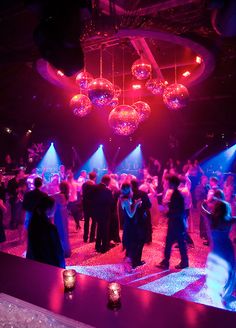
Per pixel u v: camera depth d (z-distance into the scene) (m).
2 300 1.70
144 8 4.23
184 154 19.92
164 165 19.36
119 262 5.82
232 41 6.21
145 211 5.62
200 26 4.71
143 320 1.51
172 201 5.42
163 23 4.43
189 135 19.42
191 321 1.49
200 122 17.41
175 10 4.65
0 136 17.03
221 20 2.99
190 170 12.38
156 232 8.15
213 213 4.09
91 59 7.34
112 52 6.91
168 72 8.32
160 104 14.20
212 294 3.99
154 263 5.70
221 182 12.02
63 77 7.69
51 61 2.68
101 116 17.03
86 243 7.18
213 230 4.07
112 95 5.05
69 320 1.47
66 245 6.05
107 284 1.97
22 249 6.57
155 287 4.62
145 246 6.82
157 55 7.02
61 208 5.99
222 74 9.14
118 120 5.45
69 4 2.56
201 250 6.47
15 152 17.77
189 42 5.05
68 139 19.38
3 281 2.04
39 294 1.83
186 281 4.84
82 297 1.78
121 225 8.56
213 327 1.44
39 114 15.66
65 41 2.54
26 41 6.03
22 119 16.11
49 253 3.18
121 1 4.29
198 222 9.59
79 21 2.65
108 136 19.78
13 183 8.47
